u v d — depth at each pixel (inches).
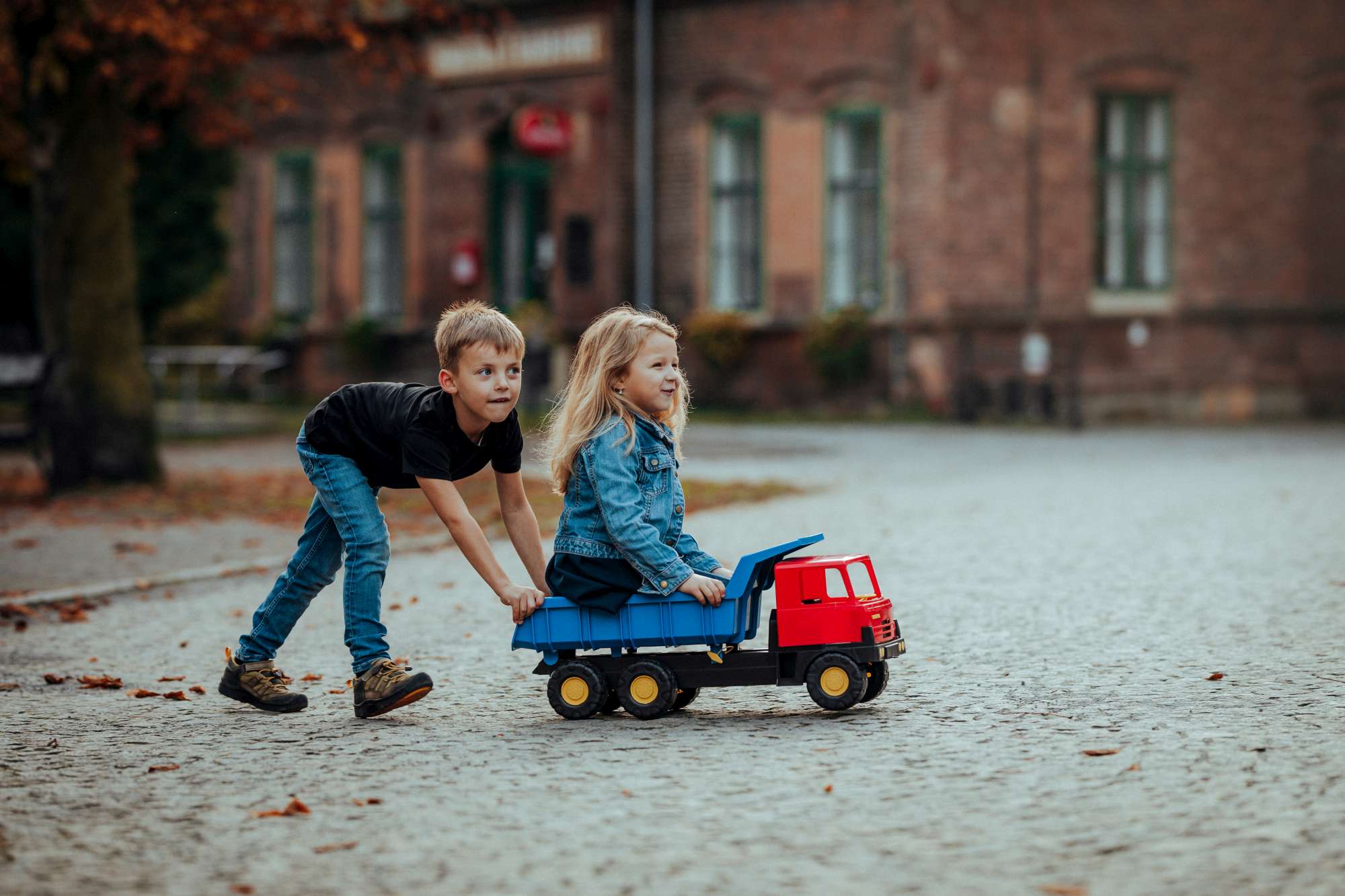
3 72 708.7
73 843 197.8
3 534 534.0
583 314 1226.6
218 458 840.3
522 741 249.3
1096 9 1111.6
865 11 1117.1
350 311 1364.4
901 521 543.5
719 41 1178.0
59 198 660.7
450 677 306.2
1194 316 1141.1
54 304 665.6
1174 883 173.3
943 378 1090.1
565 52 1227.9
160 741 254.5
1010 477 707.4
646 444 263.6
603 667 265.4
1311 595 372.5
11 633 362.9
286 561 469.1
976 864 181.2
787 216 1159.6
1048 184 1107.3
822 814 202.4
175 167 1037.2
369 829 201.3
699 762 231.6
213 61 709.3
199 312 1425.9
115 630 367.2
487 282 1299.2
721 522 553.9
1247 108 1150.3
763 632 346.9
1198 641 319.6
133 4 610.9
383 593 414.9
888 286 1114.1
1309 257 1171.9
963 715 258.2
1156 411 1135.6
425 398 265.4
